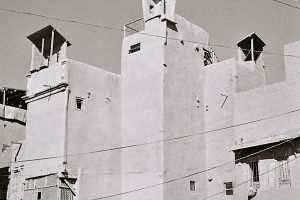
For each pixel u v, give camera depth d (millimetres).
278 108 27547
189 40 33094
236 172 25578
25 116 39219
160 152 28719
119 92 32375
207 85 32875
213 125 31688
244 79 32062
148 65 31125
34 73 31688
